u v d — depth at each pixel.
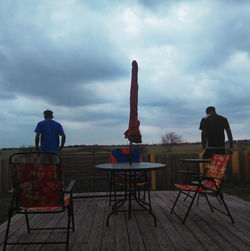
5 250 2.06
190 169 6.71
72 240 2.40
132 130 3.45
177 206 3.86
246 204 3.94
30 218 3.32
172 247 2.15
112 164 3.58
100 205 4.12
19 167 2.02
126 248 2.15
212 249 2.09
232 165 6.80
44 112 4.31
